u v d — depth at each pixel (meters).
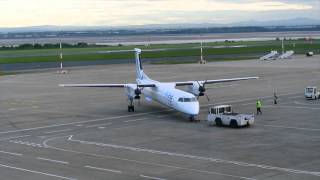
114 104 72.44
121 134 49.38
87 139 47.28
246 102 70.75
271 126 51.78
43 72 132.12
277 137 45.97
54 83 104.44
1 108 70.88
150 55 197.50
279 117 57.41
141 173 34.38
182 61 163.88
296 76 106.44
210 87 91.06
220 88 89.25
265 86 90.25
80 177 33.69
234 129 50.66
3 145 45.22
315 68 125.88
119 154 40.47
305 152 39.69
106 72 127.88
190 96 56.03
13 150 42.94
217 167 35.50
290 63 145.38
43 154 41.12
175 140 45.69
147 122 56.12
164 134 48.72
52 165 37.25
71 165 37.12
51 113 65.12
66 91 91.12
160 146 43.22
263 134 47.56
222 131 49.66
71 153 41.28
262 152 39.97
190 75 112.81
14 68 147.38
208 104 69.75
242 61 158.62
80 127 54.09
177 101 56.09
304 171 33.97
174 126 53.09
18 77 120.19
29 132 51.84
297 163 36.19
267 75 110.12
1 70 140.88
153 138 46.88
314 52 198.62
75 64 160.75
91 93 87.38
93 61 174.38
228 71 121.25
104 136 48.59
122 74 120.50
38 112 66.31
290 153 39.44
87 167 36.41
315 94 72.00
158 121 56.59
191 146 42.91
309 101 70.38
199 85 62.62
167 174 33.94
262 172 33.88
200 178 32.75
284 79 101.12
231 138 46.00
